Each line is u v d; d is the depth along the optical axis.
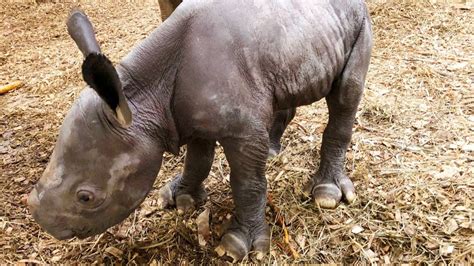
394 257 1.05
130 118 0.74
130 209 0.87
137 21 2.48
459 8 2.15
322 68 0.95
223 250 1.04
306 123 1.51
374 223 1.12
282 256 1.05
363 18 1.02
